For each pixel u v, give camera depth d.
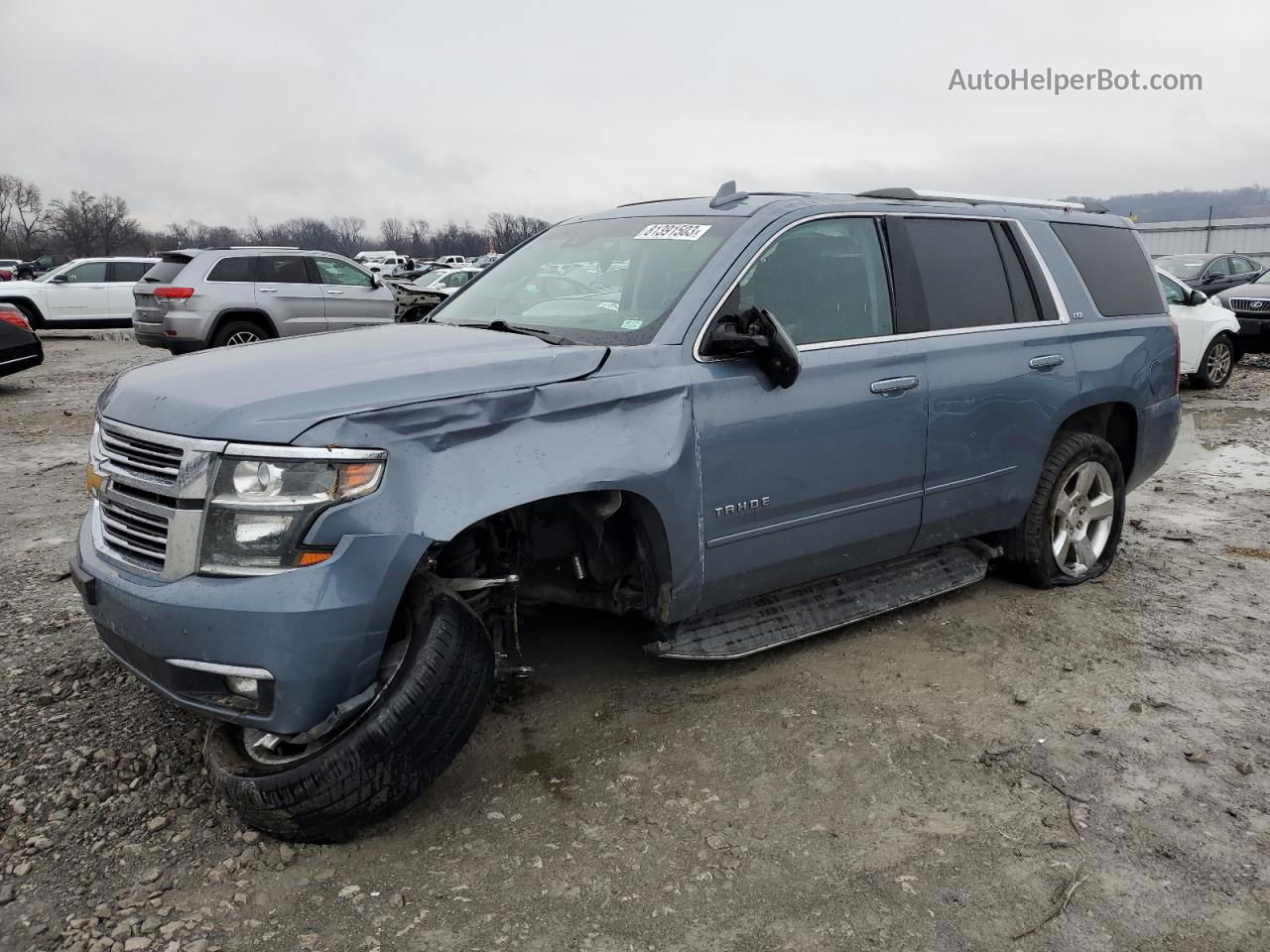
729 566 3.59
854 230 4.04
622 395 3.20
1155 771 3.27
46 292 20.66
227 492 2.64
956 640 4.30
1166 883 2.71
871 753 3.37
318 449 2.64
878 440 3.91
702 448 3.40
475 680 2.91
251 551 2.64
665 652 3.59
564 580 3.70
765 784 3.18
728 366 3.49
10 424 10.03
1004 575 5.07
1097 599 4.82
